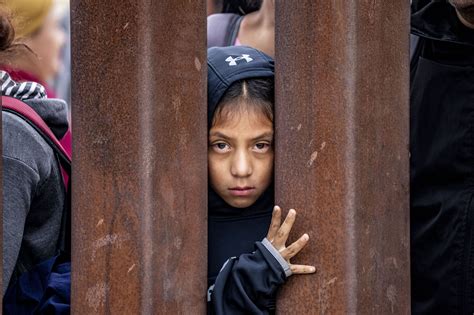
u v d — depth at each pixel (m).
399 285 3.26
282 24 3.16
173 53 3.08
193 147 3.13
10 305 3.68
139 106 3.03
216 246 3.64
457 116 3.86
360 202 3.10
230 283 3.29
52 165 3.73
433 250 3.93
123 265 3.04
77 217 3.12
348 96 3.08
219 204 3.66
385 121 3.19
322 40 3.08
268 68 3.66
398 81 3.24
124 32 3.04
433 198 3.94
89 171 3.09
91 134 3.08
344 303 3.08
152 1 3.04
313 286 3.12
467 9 3.68
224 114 3.55
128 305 3.03
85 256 3.09
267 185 3.61
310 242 3.12
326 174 3.08
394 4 3.21
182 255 3.12
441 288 3.90
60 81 6.41
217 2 5.54
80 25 3.10
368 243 3.12
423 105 3.95
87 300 3.08
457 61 3.91
